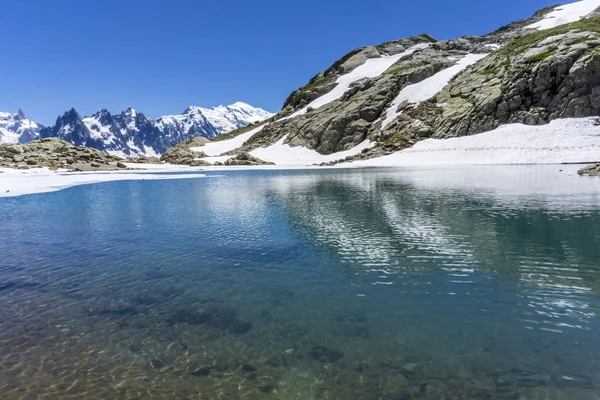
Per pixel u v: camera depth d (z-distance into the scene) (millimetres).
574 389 5785
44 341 7598
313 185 38688
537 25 134125
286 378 6289
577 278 10508
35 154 91125
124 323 8375
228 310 9008
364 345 7293
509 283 10281
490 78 88062
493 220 18312
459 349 7055
